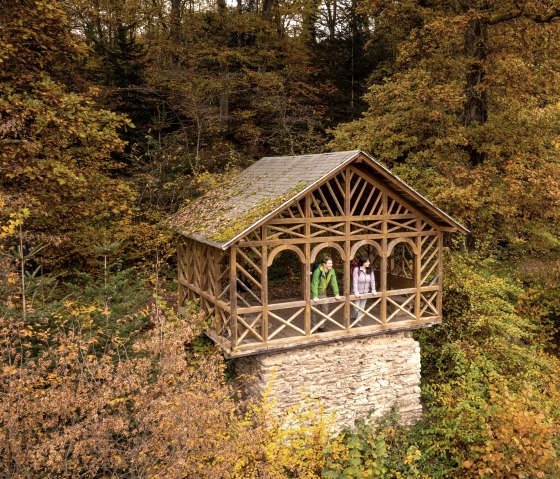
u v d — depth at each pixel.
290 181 11.41
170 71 22.67
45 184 12.40
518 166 16.27
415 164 17.88
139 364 8.17
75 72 17.84
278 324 12.47
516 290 15.65
